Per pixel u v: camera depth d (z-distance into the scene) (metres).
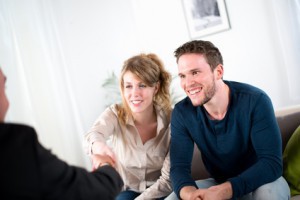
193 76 1.25
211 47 1.27
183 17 3.17
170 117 1.56
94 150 1.24
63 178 0.69
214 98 1.26
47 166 0.67
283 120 1.53
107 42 3.36
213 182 1.43
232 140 1.28
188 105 1.38
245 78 2.93
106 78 3.34
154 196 1.40
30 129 0.68
